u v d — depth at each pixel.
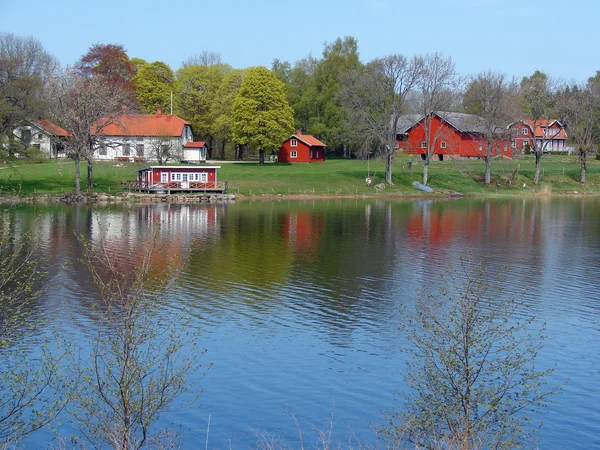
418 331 22.44
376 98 77.06
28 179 71.50
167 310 25.09
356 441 15.72
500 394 16.14
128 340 12.29
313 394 18.27
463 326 14.20
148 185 70.88
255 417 17.02
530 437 15.52
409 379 18.31
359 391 18.44
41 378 17.25
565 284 30.03
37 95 63.75
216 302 26.56
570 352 21.05
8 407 14.91
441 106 78.19
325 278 31.09
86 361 18.61
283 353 21.08
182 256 35.88
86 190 67.56
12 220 49.41
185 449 15.30
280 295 27.83
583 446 15.30
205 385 18.69
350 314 25.14
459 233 46.47
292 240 42.41
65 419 16.03
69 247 37.75
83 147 63.19
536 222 53.06
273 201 69.31
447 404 13.20
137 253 36.31
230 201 68.50
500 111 81.19
